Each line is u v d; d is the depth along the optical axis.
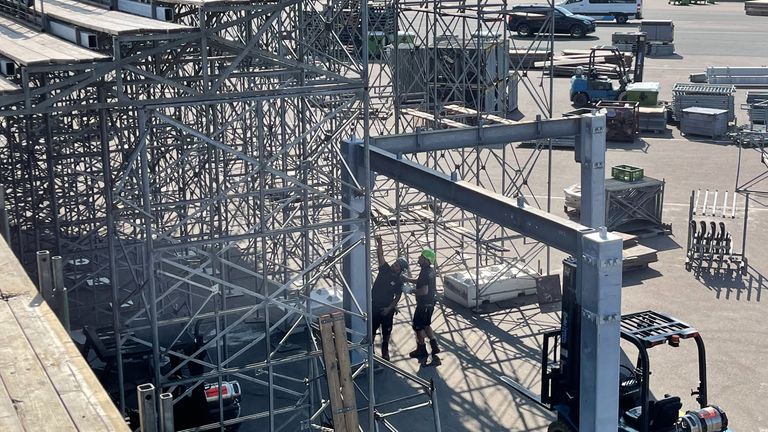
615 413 11.01
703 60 50.22
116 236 16.30
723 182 27.25
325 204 18.58
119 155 20.38
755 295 18.73
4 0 16.08
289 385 15.06
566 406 12.75
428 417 14.09
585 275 10.77
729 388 14.78
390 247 21.39
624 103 33.84
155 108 11.04
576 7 64.81
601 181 17.27
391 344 16.66
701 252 20.14
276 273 18.11
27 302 7.36
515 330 17.23
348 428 11.06
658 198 22.44
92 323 16.75
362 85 11.73
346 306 15.70
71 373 6.05
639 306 18.17
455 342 16.73
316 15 18.47
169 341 14.88
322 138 18.02
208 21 14.25
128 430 5.28
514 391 14.88
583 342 10.98
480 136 17.17
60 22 12.78
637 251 20.28
